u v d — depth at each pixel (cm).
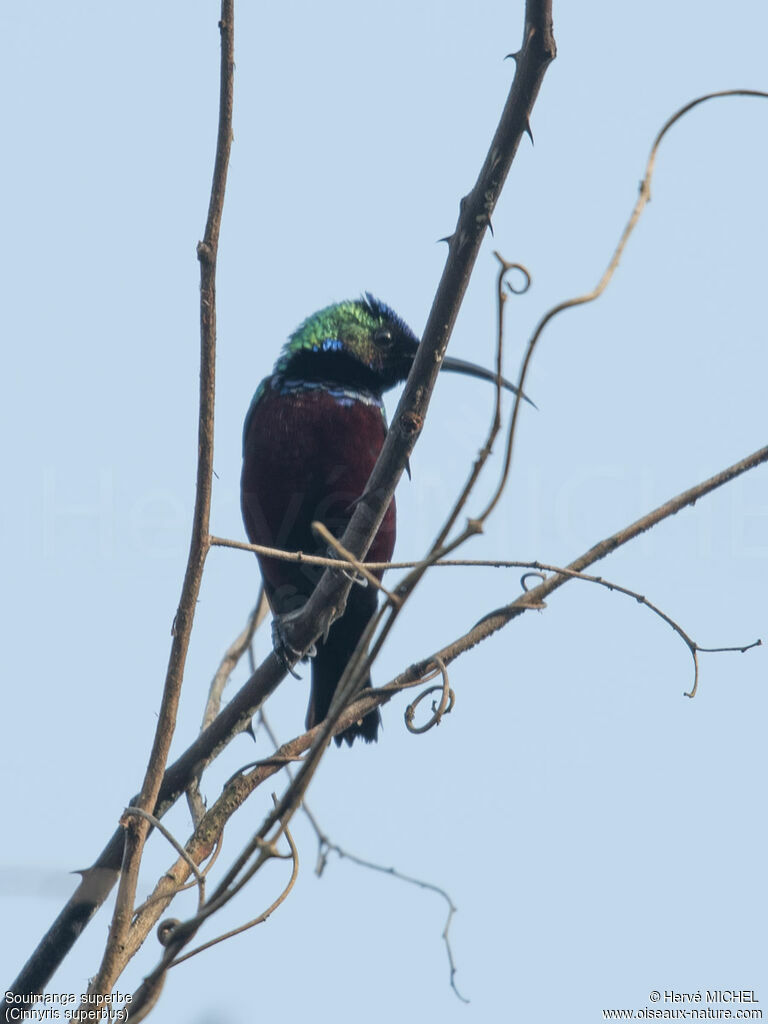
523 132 685
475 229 710
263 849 606
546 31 663
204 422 662
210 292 657
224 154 652
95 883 739
